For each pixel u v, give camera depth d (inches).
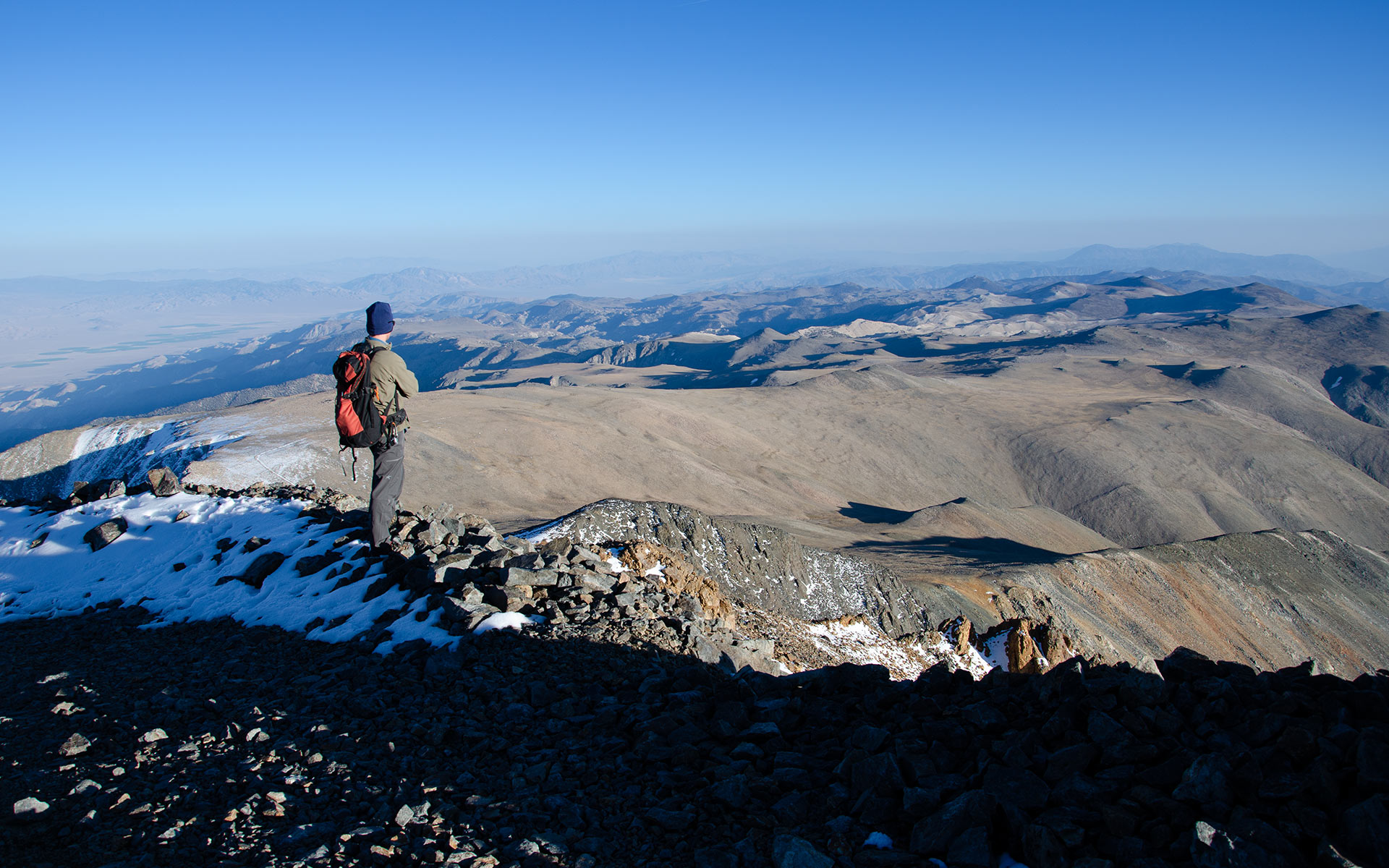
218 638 323.0
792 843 153.3
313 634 313.7
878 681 254.1
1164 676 215.2
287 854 155.8
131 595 386.6
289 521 435.2
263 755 204.5
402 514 408.2
